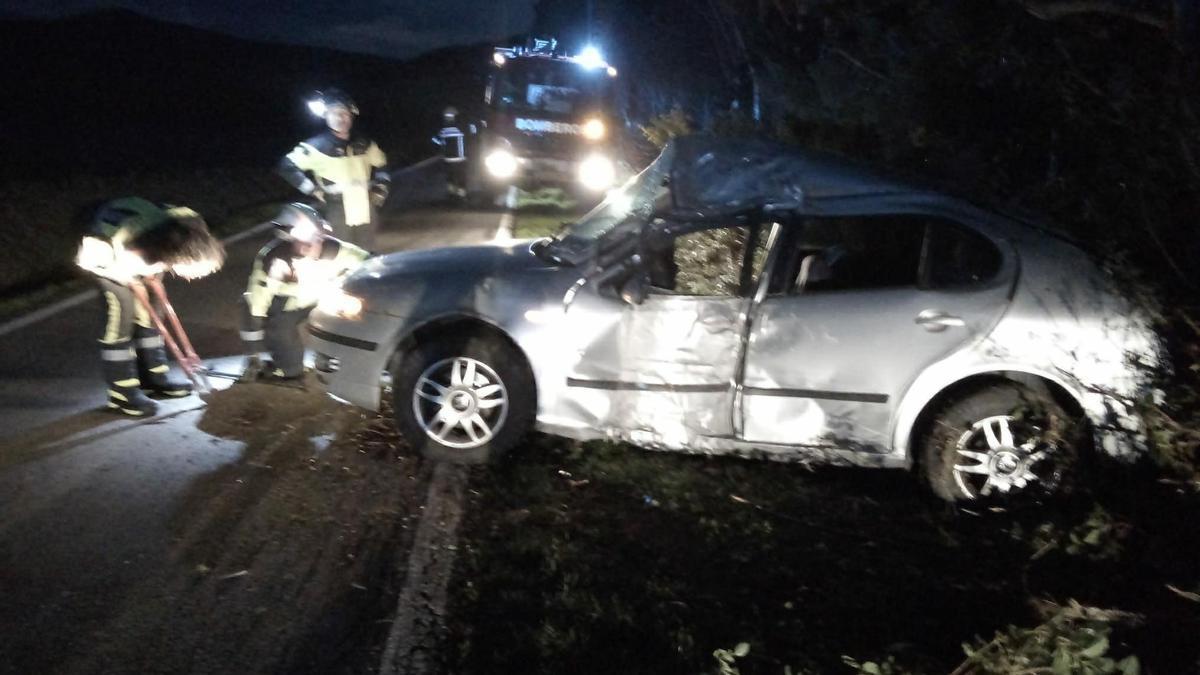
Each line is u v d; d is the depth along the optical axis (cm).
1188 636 431
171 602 464
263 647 435
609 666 426
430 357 610
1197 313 554
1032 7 669
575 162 1708
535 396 611
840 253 591
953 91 862
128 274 657
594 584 489
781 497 590
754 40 1277
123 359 676
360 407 648
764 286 588
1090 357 561
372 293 621
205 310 982
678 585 491
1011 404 577
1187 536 528
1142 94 618
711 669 426
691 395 595
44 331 894
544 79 1738
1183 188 602
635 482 598
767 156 642
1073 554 517
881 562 525
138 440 643
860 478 627
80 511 545
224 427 670
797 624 462
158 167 2034
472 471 613
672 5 1895
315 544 523
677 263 614
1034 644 391
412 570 500
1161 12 633
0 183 1549
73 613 451
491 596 478
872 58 989
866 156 875
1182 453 523
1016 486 579
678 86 1950
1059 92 714
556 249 650
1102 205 620
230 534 529
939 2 861
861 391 580
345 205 849
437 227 1529
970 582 507
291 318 720
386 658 431
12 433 646
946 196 599
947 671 430
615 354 599
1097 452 569
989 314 571
